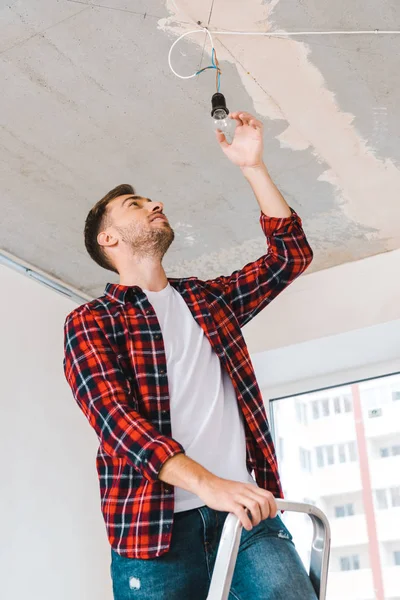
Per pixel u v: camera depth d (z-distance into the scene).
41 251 3.43
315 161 2.95
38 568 2.90
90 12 2.25
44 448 3.15
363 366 3.68
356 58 2.46
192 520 1.35
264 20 2.31
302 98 2.63
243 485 1.18
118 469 1.40
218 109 1.83
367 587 3.16
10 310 3.30
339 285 3.58
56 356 3.42
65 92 2.56
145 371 1.47
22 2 2.21
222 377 1.58
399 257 3.50
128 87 2.54
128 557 1.33
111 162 2.90
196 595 1.31
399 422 3.47
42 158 2.87
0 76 2.49
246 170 1.80
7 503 2.90
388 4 2.27
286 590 1.23
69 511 3.14
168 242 1.83
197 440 1.42
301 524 3.45
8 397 3.09
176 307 1.65
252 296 1.75
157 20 2.29
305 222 3.35
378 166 2.97
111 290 1.60
